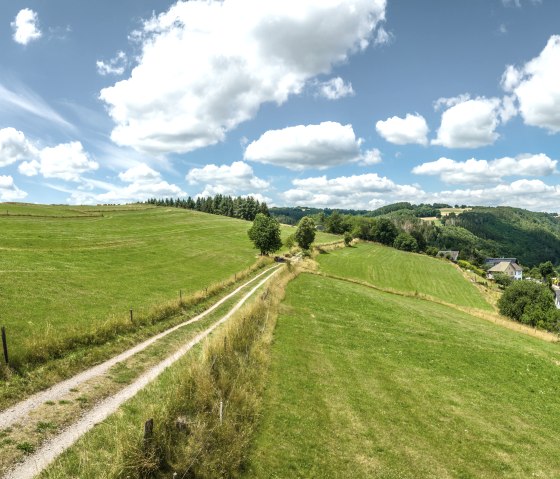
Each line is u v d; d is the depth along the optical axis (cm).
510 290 6900
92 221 10938
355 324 3609
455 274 11144
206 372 1638
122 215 13000
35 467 1106
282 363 2302
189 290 4709
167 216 14188
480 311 6016
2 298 2958
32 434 1261
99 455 1180
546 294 6588
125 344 2283
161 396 1603
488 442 1716
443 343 3319
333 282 5962
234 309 3778
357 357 2673
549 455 1675
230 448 1330
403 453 1540
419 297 6328
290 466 1355
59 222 9844
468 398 2202
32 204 12644
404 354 2889
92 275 4688
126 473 1073
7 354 1677
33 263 4738
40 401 1484
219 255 8744
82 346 2098
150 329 2650
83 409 1472
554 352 3731
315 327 3303
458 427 1823
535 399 2327
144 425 1175
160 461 1155
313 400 1886
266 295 3872
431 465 1484
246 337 2439
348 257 10925
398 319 4056
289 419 1661
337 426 1678
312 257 10000
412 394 2152
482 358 3014
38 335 2159
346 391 2059
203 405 1471
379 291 6203
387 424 1758
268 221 8906
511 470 1519
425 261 12531
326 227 18012
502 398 2272
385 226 17438
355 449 1521
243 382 1816
